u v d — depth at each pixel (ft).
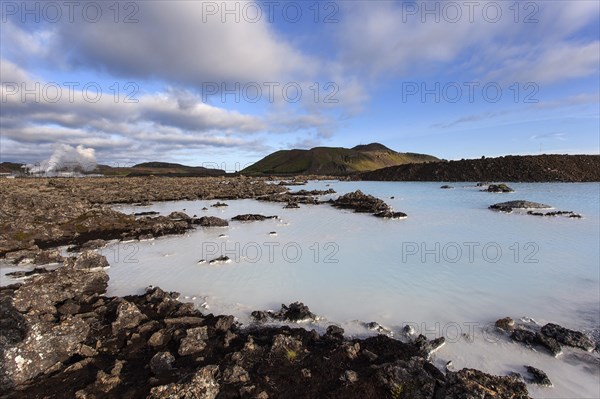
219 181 329.93
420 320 40.52
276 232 91.56
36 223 94.84
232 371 29.55
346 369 31.01
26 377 30.01
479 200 148.36
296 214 124.16
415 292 48.55
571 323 39.14
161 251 74.28
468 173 267.18
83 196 180.65
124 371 31.32
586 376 30.17
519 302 44.62
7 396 27.99
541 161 253.44
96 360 33.35
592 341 34.76
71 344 33.99
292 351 33.37
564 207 122.01
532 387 28.58
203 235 89.86
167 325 39.73
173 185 261.24
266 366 31.35
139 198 180.86
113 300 46.60
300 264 62.64
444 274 55.52
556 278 52.37
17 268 64.28
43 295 44.55
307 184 294.05
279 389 28.35
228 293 50.24
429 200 152.25
